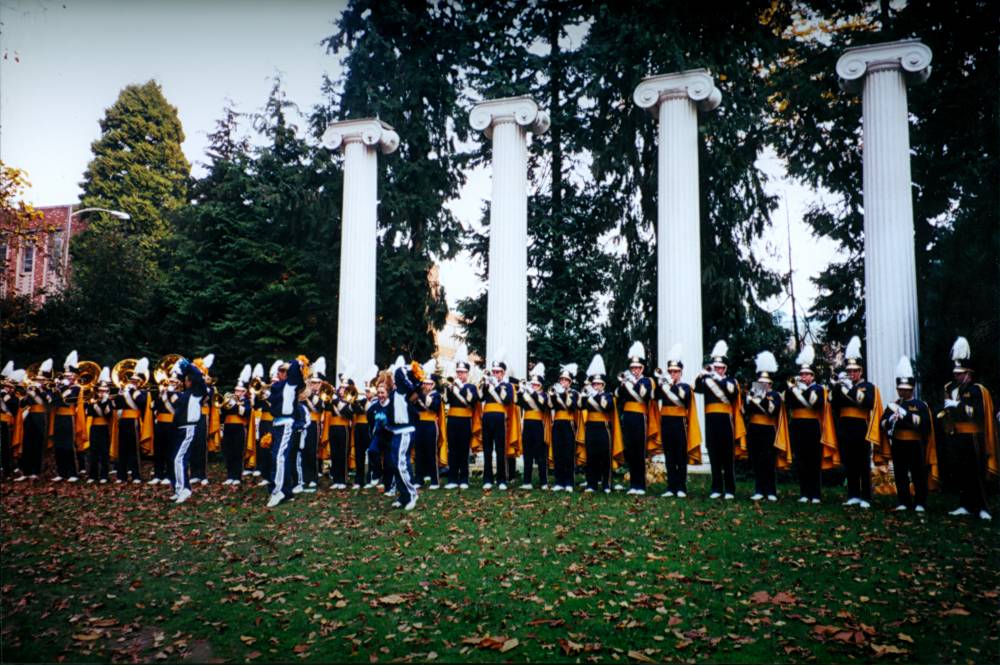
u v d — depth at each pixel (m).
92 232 28.80
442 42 23.94
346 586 7.23
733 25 20.14
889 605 6.49
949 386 10.59
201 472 14.82
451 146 24.77
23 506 12.05
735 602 6.57
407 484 11.09
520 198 18.12
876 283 14.47
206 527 10.02
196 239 23.20
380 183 23.56
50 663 5.71
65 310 24.42
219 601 6.96
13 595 7.34
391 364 23.91
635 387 12.32
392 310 23.69
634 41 20.41
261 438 14.23
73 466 15.46
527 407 13.24
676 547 8.31
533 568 7.58
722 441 11.72
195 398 12.43
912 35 18.45
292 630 6.18
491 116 18.42
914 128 18.86
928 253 18.61
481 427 13.72
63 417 15.45
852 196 21.11
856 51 15.32
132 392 15.23
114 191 37.22
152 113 39.47
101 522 10.55
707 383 11.90
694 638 5.78
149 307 24.03
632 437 12.24
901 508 10.59
